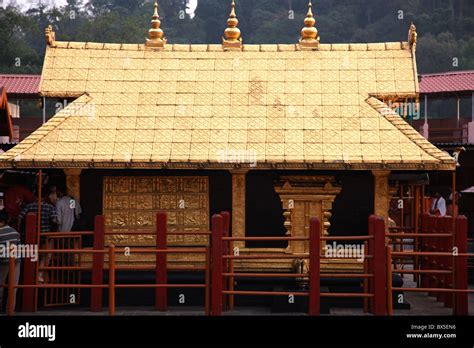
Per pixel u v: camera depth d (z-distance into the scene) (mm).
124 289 16625
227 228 15805
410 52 18453
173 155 16078
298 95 17531
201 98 17500
